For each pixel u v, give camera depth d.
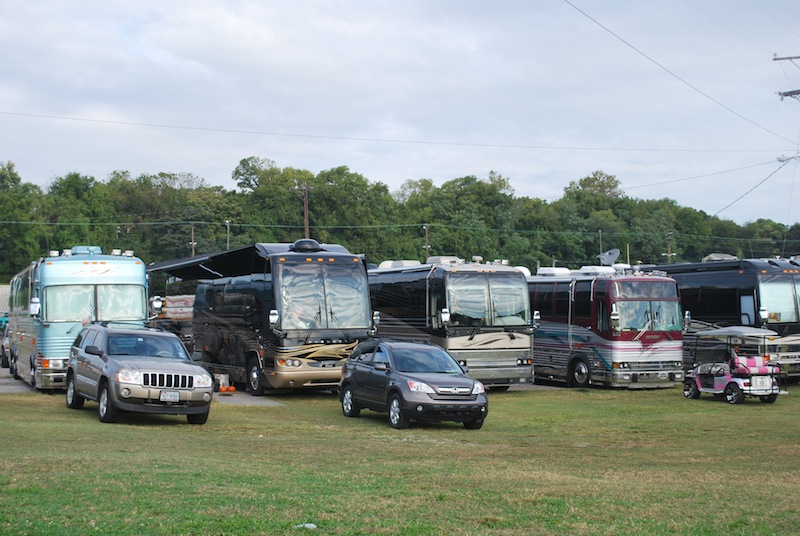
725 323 30.81
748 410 22.97
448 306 26.94
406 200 121.19
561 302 30.53
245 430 17.12
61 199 89.94
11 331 30.47
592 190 139.12
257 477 10.62
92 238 88.44
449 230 103.31
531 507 9.25
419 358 19.36
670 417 21.30
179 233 92.75
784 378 30.45
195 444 14.37
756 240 106.94
